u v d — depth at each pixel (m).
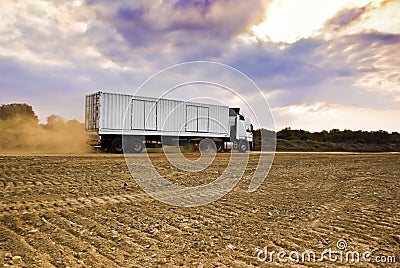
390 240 5.59
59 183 10.17
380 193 9.93
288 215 7.22
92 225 6.19
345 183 11.91
